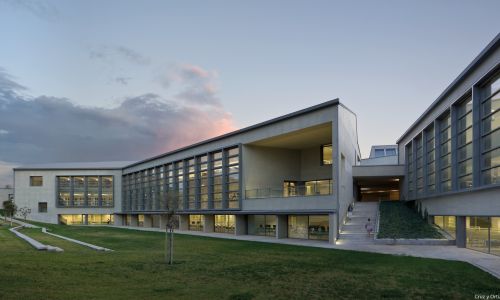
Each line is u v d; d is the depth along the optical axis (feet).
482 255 73.87
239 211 140.77
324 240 112.16
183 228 179.01
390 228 106.93
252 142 139.64
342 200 114.83
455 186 90.89
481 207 78.38
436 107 105.91
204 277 50.60
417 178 130.72
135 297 38.34
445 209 100.07
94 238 123.13
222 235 141.08
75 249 81.15
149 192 220.64
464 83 84.43
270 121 128.77
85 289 40.88
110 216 266.77
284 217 126.00
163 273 52.95
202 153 165.37
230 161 150.00
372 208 134.72
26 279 44.29
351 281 48.65
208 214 160.97
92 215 268.00
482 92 78.79
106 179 268.00
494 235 75.36
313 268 58.65
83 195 268.00
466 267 58.85
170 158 193.88
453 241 92.58
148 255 72.59
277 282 47.83
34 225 197.06
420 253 77.30
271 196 128.47
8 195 337.31
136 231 165.99
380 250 82.89
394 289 44.27
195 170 170.81
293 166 153.79
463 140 89.66
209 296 39.86
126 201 255.70
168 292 41.14
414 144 132.87
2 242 95.30
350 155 139.64
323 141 138.10
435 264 61.62
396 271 55.77
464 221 88.94
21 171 271.69
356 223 116.37
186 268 57.62
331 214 103.91
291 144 144.46
